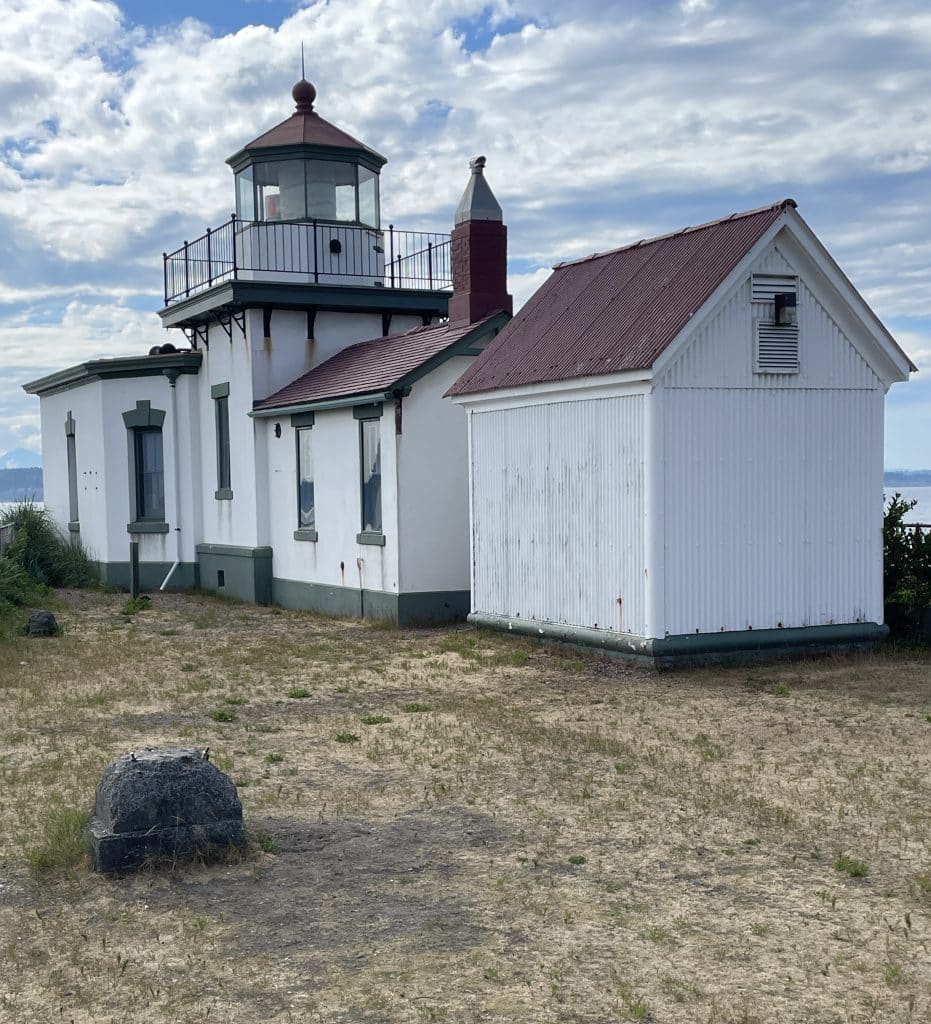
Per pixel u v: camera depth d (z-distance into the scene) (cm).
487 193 1872
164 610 2084
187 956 578
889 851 718
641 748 984
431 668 1397
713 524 1313
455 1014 514
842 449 1383
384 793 855
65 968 568
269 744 1018
